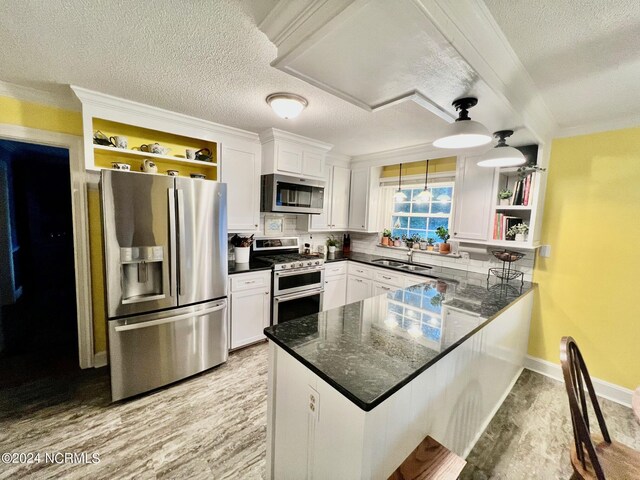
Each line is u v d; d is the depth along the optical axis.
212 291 2.49
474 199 2.81
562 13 1.12
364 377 0.99
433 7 0.93
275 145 2.95
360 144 3.36
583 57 1.42
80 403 2.07
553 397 2.28
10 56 1.57
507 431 1.90
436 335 1.36
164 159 2.62
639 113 2.11
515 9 1.10
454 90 1.46
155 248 2.16
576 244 2.46
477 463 1.65
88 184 2.38
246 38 1.36
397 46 1.10
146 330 2.14
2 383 2.29
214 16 1.21
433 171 3.57
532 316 2.71
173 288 2.25
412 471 0.98
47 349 2.84
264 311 3.05
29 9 1.17
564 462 1.67
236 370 2.57
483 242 2.75
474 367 1.63
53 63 1.64
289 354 1.22
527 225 2.63
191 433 1.82
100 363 2.54
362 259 3.88
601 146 2.31
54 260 5.24
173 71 1.71
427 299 1.99
